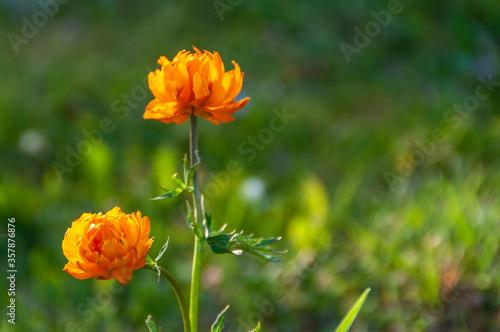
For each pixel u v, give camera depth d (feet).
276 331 3.64
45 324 3.59
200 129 5.08
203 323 3.66
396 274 3.71
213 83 2.83
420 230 3.80
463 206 3.85
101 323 3.61
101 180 4.34
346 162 4.88
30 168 4.79
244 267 3.84
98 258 2.77
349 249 3.91
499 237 3.70
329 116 5.49
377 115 5.49
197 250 2.89
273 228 4.06
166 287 3.71
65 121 5.24
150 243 2.82
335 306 3.68
